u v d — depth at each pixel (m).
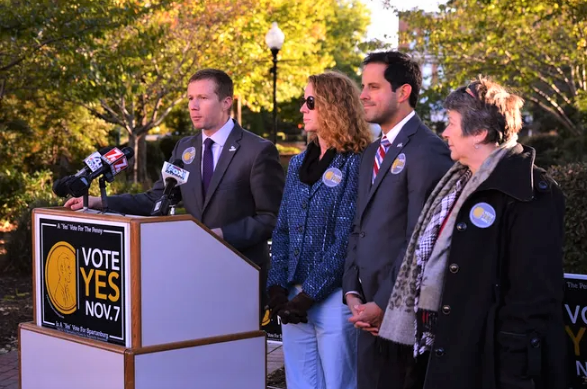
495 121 2.71
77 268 3.41
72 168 18.67
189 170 4.31
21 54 10.37
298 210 3.79
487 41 15.81
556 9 12.27
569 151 20.97
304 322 3.66
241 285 3.51
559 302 2.60
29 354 3.63
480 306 2.62
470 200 2.69
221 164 4.22
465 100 2.75
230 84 4.30
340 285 3.69
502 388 2.57
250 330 3.55
